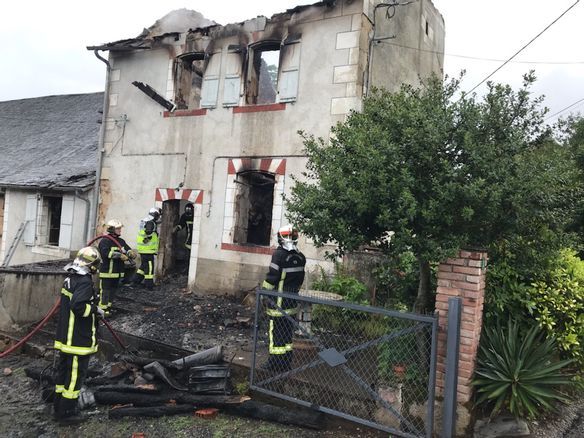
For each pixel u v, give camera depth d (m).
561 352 5.09
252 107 9.05
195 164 9.75
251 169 9.01
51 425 4.91
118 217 10.80
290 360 5.11
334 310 5.36
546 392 4.23
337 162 4.78
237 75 9.29
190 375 5.27
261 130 8.93
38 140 16.02
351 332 5.23
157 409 4.95
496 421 4.19
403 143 4.44
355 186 4.50
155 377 5.36
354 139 4.59
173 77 10.19
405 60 9.97
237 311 7.95
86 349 4.92
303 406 4.76
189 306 8.37
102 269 7.75
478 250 4.17
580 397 5.27
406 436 4.03
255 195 10.53
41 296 7.99
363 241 4.61
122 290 9.38
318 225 4.63
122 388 5.24
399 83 9.64
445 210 4.14
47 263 10.38
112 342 6.89
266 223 10.66
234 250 9.11
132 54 10.81
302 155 8.41
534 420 4.41
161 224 10.30
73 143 14.88
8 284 7.57
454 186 3.97
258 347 6.15
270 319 5.12
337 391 4.62
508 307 4.81
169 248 10.62
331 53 8.22
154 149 10.35
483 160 4.05
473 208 4.14
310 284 7.99
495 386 4.17
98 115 16.47
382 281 6.86
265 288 5.27
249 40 9.19
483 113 4.25
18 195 12.93
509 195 4.11
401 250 4.25
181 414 4.99
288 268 5.31
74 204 11.60
